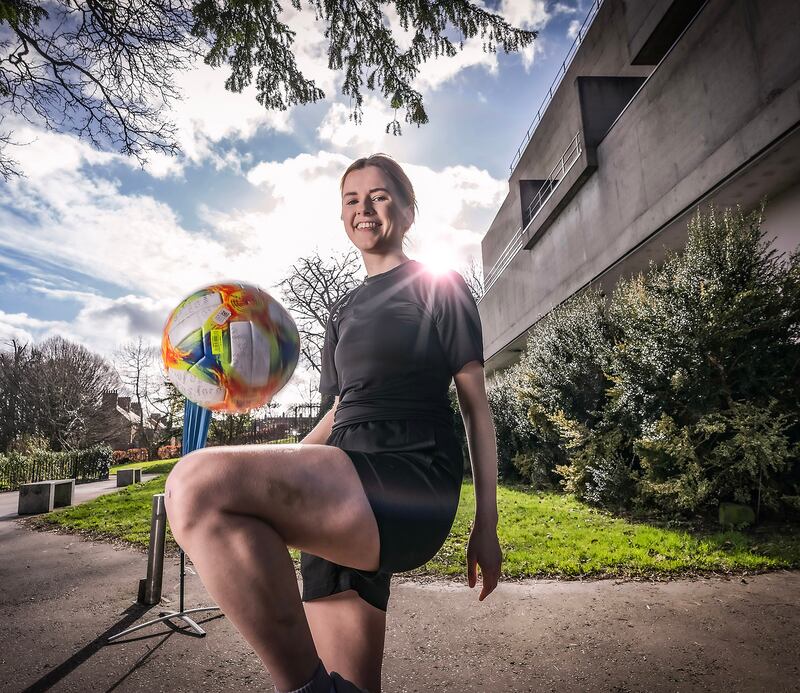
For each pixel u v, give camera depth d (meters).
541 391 9.64
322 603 1.37
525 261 18.50
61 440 37.12
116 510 9.38
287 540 0.93
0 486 18.17
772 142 7.57
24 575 4.99
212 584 0.79
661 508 6.70
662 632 3.08
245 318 1.36
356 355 1.31
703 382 6.07
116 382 45.16
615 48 17.11
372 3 5.51
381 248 1.56
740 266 6.14
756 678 2.48
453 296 1.36
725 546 4.97
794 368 5.87
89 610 3.81
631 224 11.34
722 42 8.57
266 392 1.40
